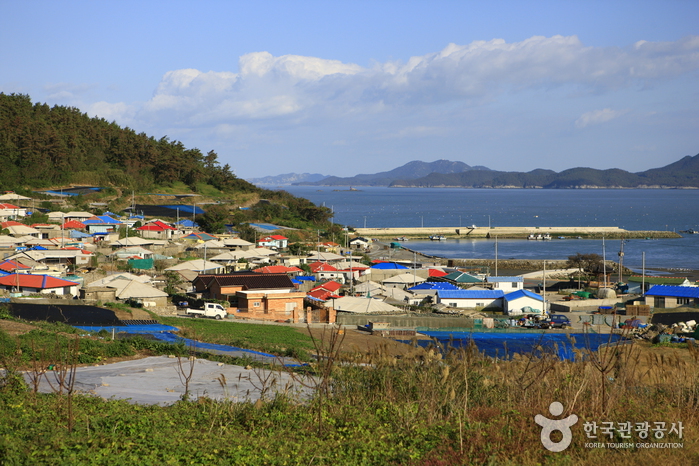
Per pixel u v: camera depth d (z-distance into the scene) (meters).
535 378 13.16
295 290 52.12
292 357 24.22
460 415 11.80
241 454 10.55
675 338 37.53
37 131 119.69
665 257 108.00
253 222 110.88
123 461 9.88
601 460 9.94
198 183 146.25
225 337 28.83
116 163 136.88
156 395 15.66
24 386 14.73
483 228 154.50
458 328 41.94
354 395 13.80
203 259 61.59
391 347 28.19
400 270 72.50
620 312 52.72
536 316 48.31
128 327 29.44
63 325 26.45
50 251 56.84
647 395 13.31
